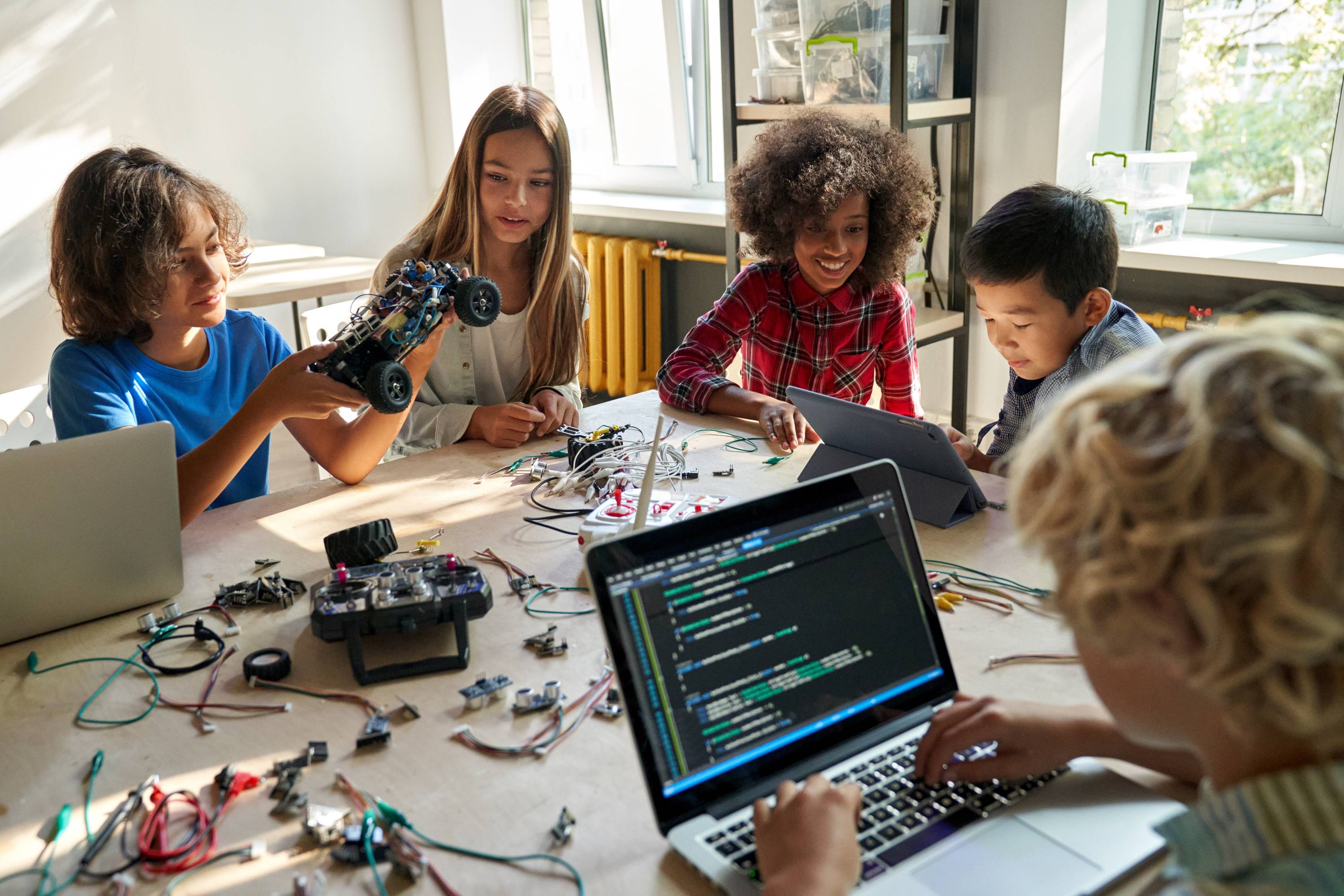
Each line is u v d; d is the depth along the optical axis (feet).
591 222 11.37
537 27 11.61
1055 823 2.23
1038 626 3.20
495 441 5.09
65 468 3.22
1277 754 1.38
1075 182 7.64
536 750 2.65
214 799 2.50
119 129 9.50
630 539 2.33
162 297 4.37
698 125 10.61
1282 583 1.21
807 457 4.76
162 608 3.51
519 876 2.21
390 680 3.01
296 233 10.95
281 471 7.98
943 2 7.64
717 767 2.29
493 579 3.65
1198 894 1.46
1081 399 1.51
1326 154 7.09
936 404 8.87
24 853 2.31
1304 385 1.28
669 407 5.66
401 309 4.20
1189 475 1.29
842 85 7.45
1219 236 7.72
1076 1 7.12
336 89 10.90
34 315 9.32
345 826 2.36
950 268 8.18
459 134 11.44
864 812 2.27
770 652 2.43
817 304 6.14
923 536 3.92
